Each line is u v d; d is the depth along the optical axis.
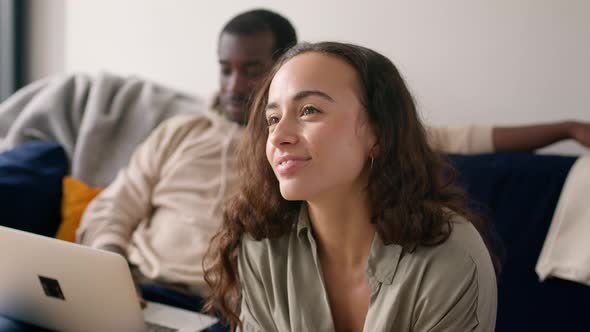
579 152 1.45
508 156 1.31
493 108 1.53
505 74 1.51
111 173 1.66
